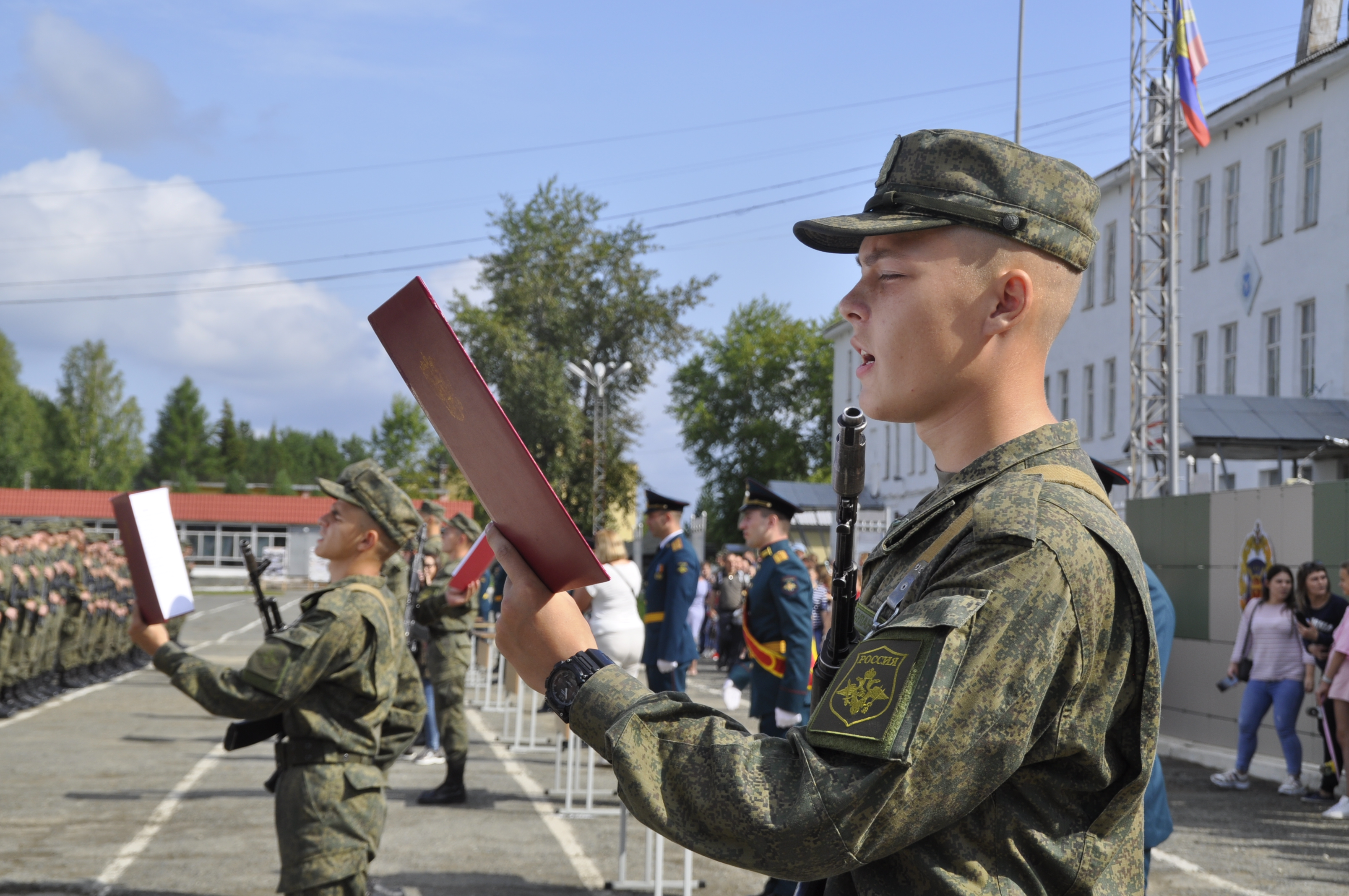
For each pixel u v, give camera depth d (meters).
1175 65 18.08
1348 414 18.92
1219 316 25.41
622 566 8.44
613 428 45.88
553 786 9.59
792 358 61.84
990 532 1.18
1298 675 9.70
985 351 1.32
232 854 7.01
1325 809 9.05
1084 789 1.19
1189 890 6.57
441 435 1.52
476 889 6.30
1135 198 18.88
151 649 3.79
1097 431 29.94
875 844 1.09
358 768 3.96
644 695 1.23
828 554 22.52
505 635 1.34
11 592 12.78
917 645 1.12
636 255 47.62
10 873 6.47
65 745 11.38
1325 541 10.08
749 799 1.11
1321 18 23.41
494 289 47.62
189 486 101.44
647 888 6.30
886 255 1.34
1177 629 12.12
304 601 4.05
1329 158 22.11
